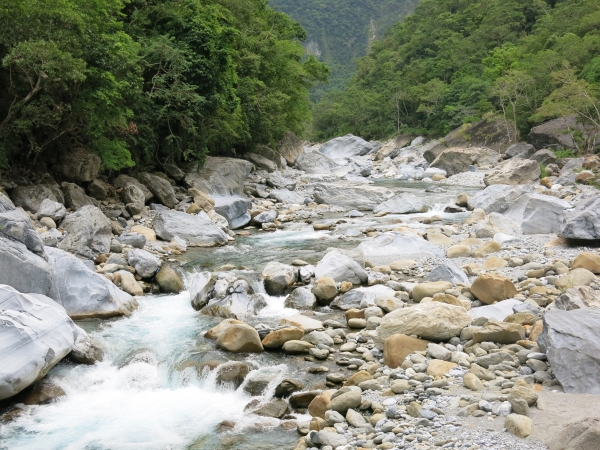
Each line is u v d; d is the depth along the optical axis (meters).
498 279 12.19
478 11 97.44
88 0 20.25
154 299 14.03
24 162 21.08
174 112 26.73
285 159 48.53
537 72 54.28
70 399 9.23
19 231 11.91
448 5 108.75
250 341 10.63
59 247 15.95
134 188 23.20
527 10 87.44
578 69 52.84
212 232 20.25
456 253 16.80
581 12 68.38
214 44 28.53
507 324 9.65
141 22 27.81
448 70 86.62
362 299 12.87
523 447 6.34
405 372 8.91
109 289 12.80
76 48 18.61
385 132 89.06
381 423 7.45
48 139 20.88
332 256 14.94
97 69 19.70
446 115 72.81
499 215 19.91
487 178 35.09
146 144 26.66
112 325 12.09
